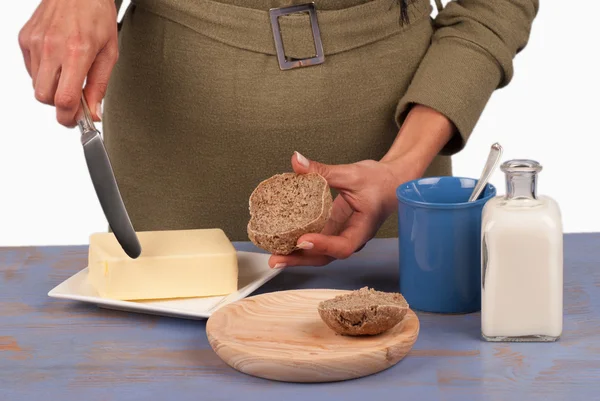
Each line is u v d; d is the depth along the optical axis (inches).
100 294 47.1
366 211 50.8
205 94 59.6
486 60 60.3
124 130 63.6
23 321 45.8
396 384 38.9
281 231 47.4
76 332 44.4
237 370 40.4
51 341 43.5
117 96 63.5
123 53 62.2
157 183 63.5
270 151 60.6
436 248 44.9
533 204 41.7
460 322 44.8
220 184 62.1
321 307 41.8
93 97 49.2
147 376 40.0
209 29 58.5
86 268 51.1
